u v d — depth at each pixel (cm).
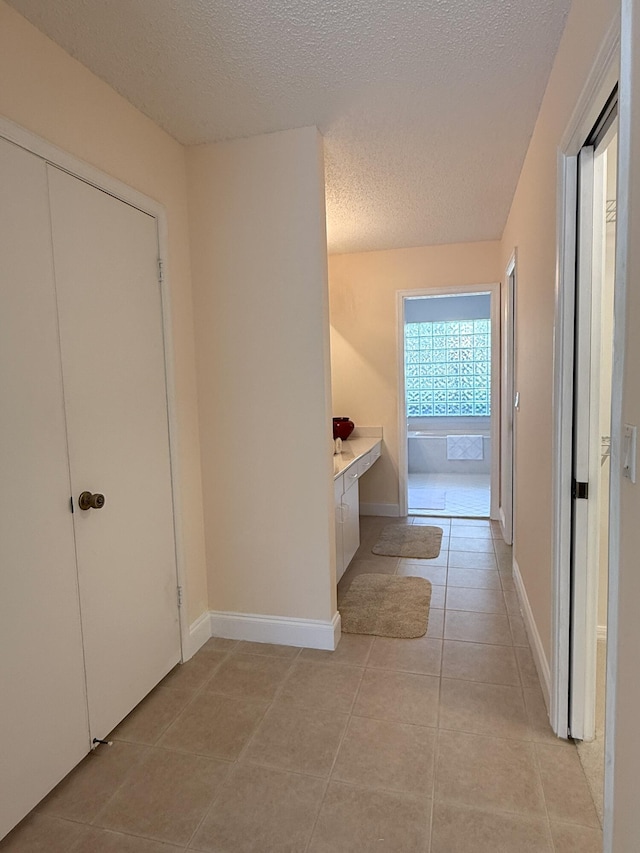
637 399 97
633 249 99
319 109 205
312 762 171
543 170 203
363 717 193
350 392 461
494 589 305
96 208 179
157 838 144
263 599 250
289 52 169
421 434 699
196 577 247
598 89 126
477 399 686
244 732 187
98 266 180
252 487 245
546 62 177
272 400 238
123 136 195
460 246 418
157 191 216
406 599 292
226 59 172
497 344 429
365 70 179
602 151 160
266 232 230
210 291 240
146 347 208
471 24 157
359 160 252
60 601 163
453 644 244
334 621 245
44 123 158
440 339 690
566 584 175
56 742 162
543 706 197
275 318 233
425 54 171
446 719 190
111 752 178
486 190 294
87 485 175
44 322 156
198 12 148
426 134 227
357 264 446
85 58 170
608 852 114
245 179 230
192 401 243
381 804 153
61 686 164
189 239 240
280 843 141
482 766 167
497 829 143
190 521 241
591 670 175
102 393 182
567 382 170
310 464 236
